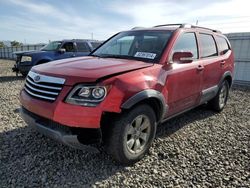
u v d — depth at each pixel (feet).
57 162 10.71
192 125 16.10
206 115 18.43
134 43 13.79
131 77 10.09
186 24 14.87
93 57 13.50
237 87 33.35
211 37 17.16
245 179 9.98
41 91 10.03
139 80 10.24
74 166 10.45
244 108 21.26
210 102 18.84
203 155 11.90
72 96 9.25
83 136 9.49
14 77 36.68
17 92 24.73
